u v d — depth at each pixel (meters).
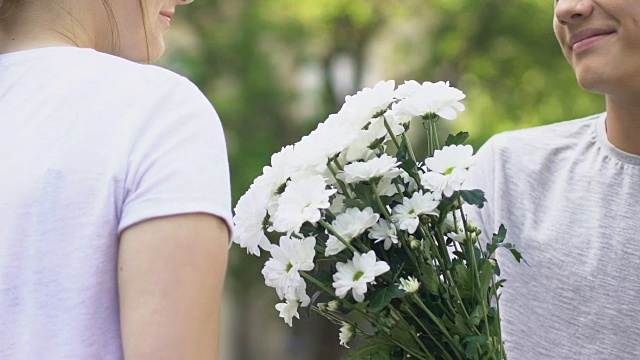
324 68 9.35
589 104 8.77
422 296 1.38
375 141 1.42
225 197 1.13
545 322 1.78
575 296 1.75
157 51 1.32
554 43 8.90
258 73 8.98
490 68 8.98
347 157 1.41
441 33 8.97
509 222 1.86
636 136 1.75
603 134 1.83
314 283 1.41
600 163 1.81
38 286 1.10
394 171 1.37
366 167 1.36
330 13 8.82
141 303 1.06
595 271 1.74
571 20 1.71
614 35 1.67
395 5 8.92
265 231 1.44
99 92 1.16
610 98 1.76
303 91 9.32
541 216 1.84
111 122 1.13
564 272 1.77
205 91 9.09
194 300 1.07
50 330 1.09
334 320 1.45
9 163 1.13
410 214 1.36
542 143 1.91
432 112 1.43
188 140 1.13
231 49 8.95
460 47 9.00
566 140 1.89
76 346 1.09
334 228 1.35
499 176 1.91
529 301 1.80
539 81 8.95
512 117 8.86
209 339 1.08
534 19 8.77
